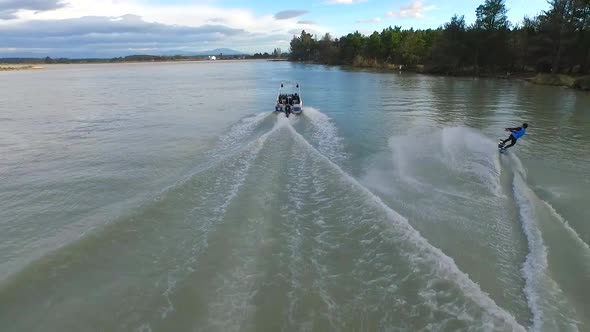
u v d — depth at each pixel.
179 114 26.22
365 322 5.47
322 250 7.36
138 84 57.34
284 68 112.19
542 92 38.62
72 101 35.06
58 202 10.57
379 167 13.05
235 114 25.78
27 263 7.20
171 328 5.42
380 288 6.19
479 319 5.37
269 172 11.88
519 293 6.31
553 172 12.62
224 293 6.11
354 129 19.92
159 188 11.50
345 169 12.93
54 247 8.09
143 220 8.58
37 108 30.27
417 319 5.48
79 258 7.17
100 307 5.92
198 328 5.39
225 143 17.02
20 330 5.53
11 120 24.42
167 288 6.29
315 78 64.56
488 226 8.70
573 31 52.44
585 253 7.49
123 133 19.78
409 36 90.44
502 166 13.20
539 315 5.74
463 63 70.56
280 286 6.26
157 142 17.55
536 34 59.50
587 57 51.06
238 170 12.04
